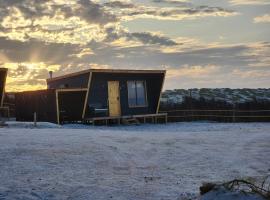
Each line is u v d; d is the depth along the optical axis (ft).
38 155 39.63
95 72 86.94
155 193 27.32
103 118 87.86
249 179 28.40
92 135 56.44
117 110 91.56
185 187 28.89
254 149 45.55
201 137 56.34
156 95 97.30
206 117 103.40
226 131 67.87
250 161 38.70
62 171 33.68
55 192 27.40
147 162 38.32
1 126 72.79
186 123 94.32
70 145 46.03
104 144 47.65
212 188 23.21
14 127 72.74
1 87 86.74
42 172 33.12
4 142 47.32
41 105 89.76
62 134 57.00
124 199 25.93
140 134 59.93
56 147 44.39
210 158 40.34
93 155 40.60
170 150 44.98
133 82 94.48
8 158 37.83
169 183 30.19
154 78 97.35
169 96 125.29
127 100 93.35
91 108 87.56
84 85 87.86
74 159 38.42
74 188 28.50
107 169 34.94
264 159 39.58
